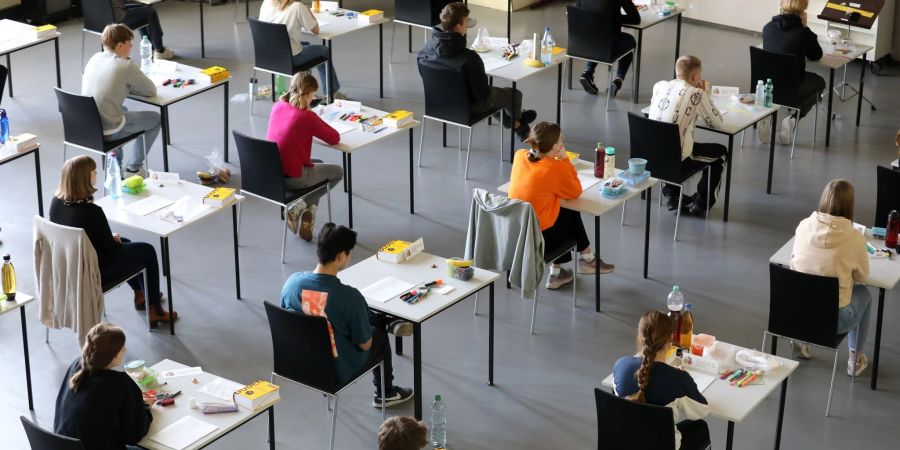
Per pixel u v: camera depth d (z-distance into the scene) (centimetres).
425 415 707
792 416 705
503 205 758
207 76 1030
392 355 777
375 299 674
